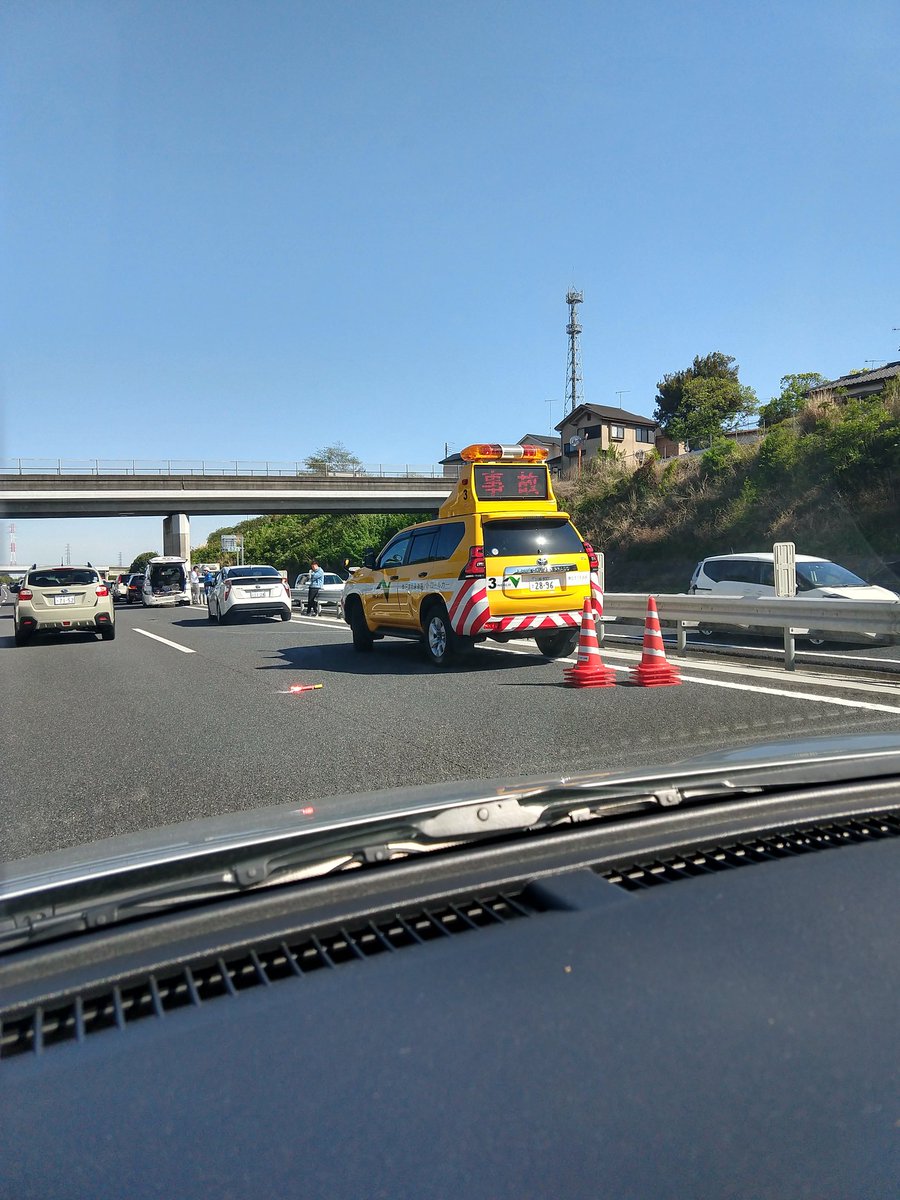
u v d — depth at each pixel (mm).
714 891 1894
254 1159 1152
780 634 13672
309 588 26562
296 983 1578
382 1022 1442
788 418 30562
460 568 10883
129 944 1731
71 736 7695
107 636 19125
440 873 2031
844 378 44469
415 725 7426
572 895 1863
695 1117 1222
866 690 8477
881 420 22719
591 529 37219
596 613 11242
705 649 12016
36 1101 1287
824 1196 1100
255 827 2287
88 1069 1356
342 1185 1103
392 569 12516
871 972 1590
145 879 1938
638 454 46312
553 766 5715
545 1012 1455
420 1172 1122
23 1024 1516
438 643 11453
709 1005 1476
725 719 7164
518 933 1718
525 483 11320
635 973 1568
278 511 63062
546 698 8609
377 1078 1303
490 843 2225
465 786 2654
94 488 57156
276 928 1752
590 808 2371
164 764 6379
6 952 1750
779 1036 1400
